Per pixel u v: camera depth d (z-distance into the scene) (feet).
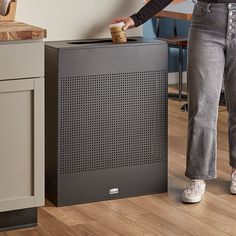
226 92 12.97
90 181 12.67
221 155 15.58
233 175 13.28
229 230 11.47
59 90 12.14
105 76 12.48
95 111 12.50
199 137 12.70
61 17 13.02
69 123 12.34
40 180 11.43
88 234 11.24
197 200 12.66
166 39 20.94
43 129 11.27
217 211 12.31
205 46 12.35
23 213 11.52
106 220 11.85
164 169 13.26
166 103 13.12
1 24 11.39
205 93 12.48
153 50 12.82
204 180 13.85
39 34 10.88
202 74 12.42
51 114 12.46
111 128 12.69
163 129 13.16
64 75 12.14
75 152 12.48
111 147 12.75
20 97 11.03
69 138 12.39
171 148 16.12
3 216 11.40
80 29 13.24
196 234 11.28
